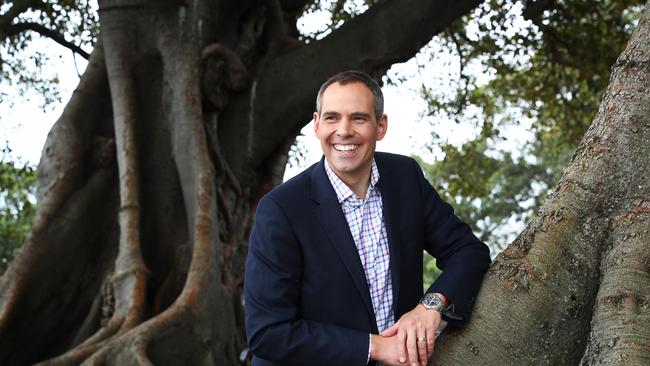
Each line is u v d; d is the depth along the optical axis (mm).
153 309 7875
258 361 3057
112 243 8391
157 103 8812
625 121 2824
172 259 8320
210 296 7355
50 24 12758
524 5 12609
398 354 2746
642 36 2938
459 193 17234
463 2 9297
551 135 16234
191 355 6969
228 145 9367
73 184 8375
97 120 8812
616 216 2744
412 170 3156
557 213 2797
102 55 9031
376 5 9773
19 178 17703
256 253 2895
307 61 9562
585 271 2713
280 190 2973
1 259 23109
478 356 2689
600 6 13555
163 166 8609
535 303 2684
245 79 9266
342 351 2756
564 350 2678
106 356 6457
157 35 8914
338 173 2965
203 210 7992
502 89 16062
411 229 3027
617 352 2490
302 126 9875
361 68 9477
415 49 9531
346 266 2869
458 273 2863
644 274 2600
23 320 7777
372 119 2918
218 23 9336
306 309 2902
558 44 13844
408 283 2984
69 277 8102
